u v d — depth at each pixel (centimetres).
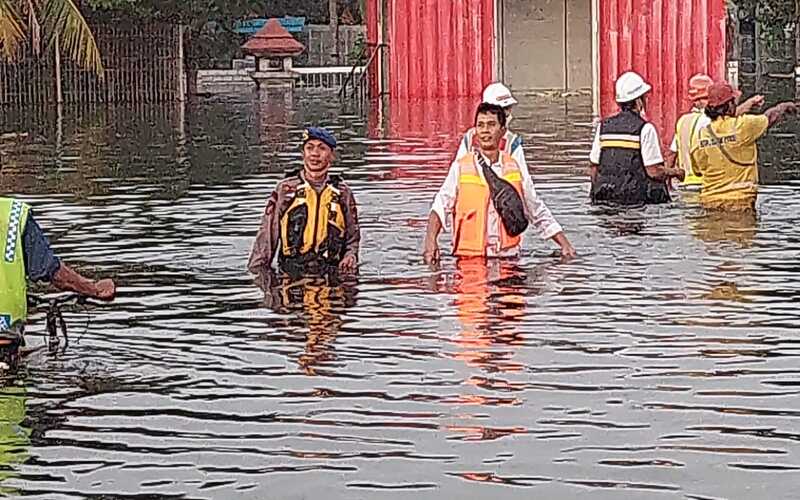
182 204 1466
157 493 564
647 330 830
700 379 719
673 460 595
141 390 712
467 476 577
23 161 2048
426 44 3641
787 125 2505
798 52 5216
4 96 4003
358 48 5150
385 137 2419
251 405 681
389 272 1033
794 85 4344
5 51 3234
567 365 749
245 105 3775
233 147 2281
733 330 829
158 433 639
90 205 1467
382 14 4109
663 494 555
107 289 805
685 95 3478
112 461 602
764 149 2034
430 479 574
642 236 1189
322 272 1037
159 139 2502
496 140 1090
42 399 696
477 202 1089
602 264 1055
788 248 1121
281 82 5012
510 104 1105
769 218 1291
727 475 576
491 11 3619
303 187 1055
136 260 1109
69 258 1123
